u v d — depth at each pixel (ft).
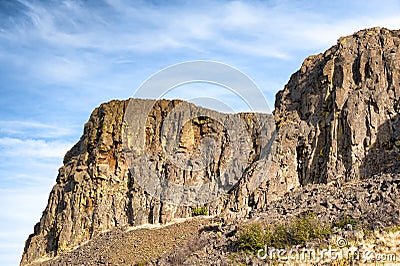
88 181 320.50
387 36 252.42
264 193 242.99
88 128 351.46
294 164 247.09
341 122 237.25
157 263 224.12
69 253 290.35
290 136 252.62
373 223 184.34
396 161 220.43
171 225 273.13
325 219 195.93
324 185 226.38
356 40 256.73
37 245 328.29
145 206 297.53
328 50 271.49
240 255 191.83
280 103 279.28
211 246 210.18
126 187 312.71
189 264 200.44
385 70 239.09
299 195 224.33
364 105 234.38
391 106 232.32
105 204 308.19
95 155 323.57
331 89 248.93
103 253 264.72
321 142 244.01
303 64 278.46
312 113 253.03
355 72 245.86
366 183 212.64
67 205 322.34
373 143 227.61
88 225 305.94
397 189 198.80
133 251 253.44
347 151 230.68
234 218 231.09
